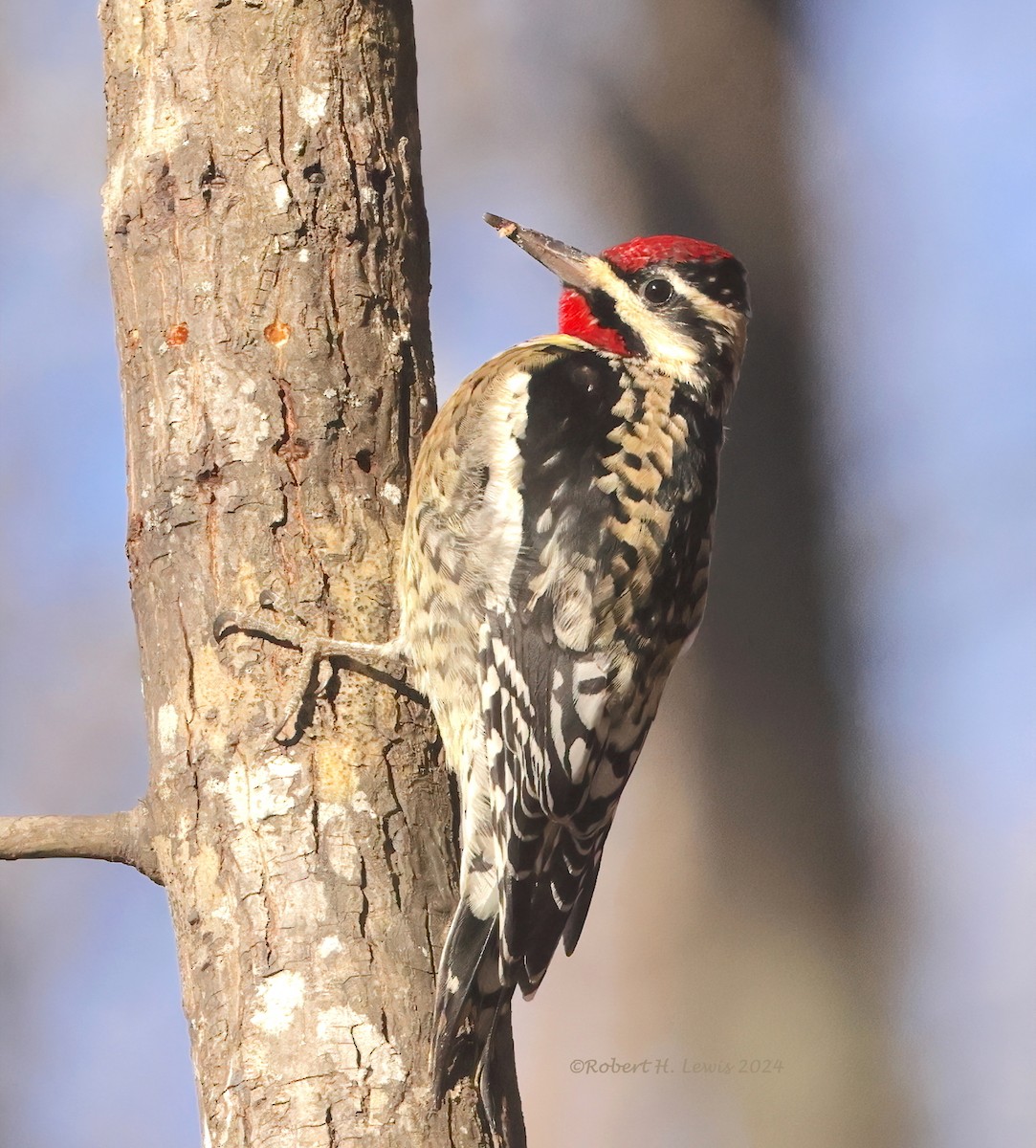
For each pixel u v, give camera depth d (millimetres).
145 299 8625
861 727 16953
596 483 10016
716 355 10992
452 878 8219
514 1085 8297
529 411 10156
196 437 8430
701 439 10641
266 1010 7617
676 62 18812
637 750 10086
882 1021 16469
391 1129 7465
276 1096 7480
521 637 9500
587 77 19609
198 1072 7746
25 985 17781
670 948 16828
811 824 16688
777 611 17000
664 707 17297
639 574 9945
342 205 8773
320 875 7855
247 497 8375
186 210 8633
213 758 8047
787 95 18531
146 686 8391
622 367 10766
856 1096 16094
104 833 8156
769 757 16812
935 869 17906
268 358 8531
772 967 16453
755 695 16922
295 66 8812
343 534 8508
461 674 9195
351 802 8055
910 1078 16625
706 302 11047
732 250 18109
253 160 8680
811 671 16891
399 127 9094
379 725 8242
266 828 7918
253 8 8805
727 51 18625
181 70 8750
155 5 8844
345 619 8367
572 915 9734
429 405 9016
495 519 9602
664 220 18594
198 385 8484
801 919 16547
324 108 8812
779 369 17594
